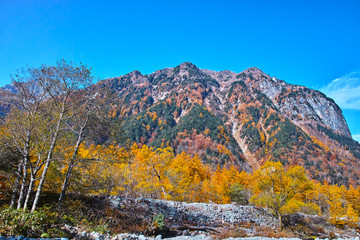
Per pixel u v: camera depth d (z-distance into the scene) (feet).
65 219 32.94
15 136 37.06
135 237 30.94
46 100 38.73
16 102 38.09
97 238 27.68
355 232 88.43
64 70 37.86
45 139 37.63
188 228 51.49
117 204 50.70
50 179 46.55
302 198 147.33
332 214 99.25
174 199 90.94
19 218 25.09
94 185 46.06
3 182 44.24
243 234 48.42
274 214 80.33
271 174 75.97
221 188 146.41
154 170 92.22
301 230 73.26
